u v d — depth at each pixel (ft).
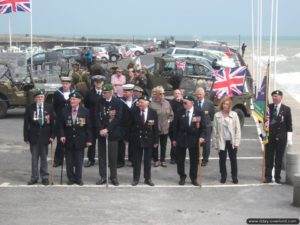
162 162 43.93
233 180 38.55
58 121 37.35
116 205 32.68
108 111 37.14
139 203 33.19
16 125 63.16
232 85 49.26
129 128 37.73
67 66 85.71
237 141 38.14
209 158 47.32
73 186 37.17
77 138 36.81
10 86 66.23
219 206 32.76
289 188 37.27
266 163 38.75
